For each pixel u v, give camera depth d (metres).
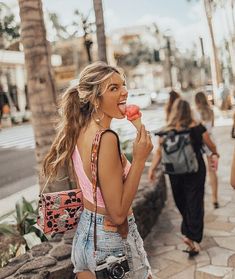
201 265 3.86
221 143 11.77
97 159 1.81
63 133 2.04
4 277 2.88
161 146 4.17
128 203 1.82
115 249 1.90
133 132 17.58
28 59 4.41
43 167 2.20
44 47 4.40
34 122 4.48
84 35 15.88
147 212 4.91
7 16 19.22
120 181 1.82
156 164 4.61
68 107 2.03
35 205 5.53
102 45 9.27
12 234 4.36
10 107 35.53
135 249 1.94
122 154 1.97
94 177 1.83
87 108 2.03
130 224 1.95
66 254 3.19
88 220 1.95
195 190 4.05
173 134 4.08
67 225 2.06
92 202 1.94
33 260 3.13
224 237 4.55
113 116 1.94
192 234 4.01
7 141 19.81
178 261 4.01
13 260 3.17
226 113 18.97
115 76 1.93
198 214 4.02
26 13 4.32
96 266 1.89
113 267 1.87
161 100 40.00
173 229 5.03
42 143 4.46
